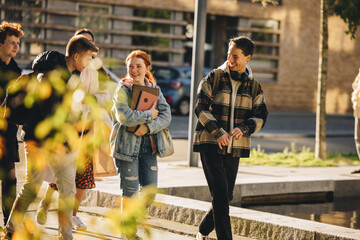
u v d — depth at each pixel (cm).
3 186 682
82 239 707
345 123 3303
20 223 420
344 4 1678
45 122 364
